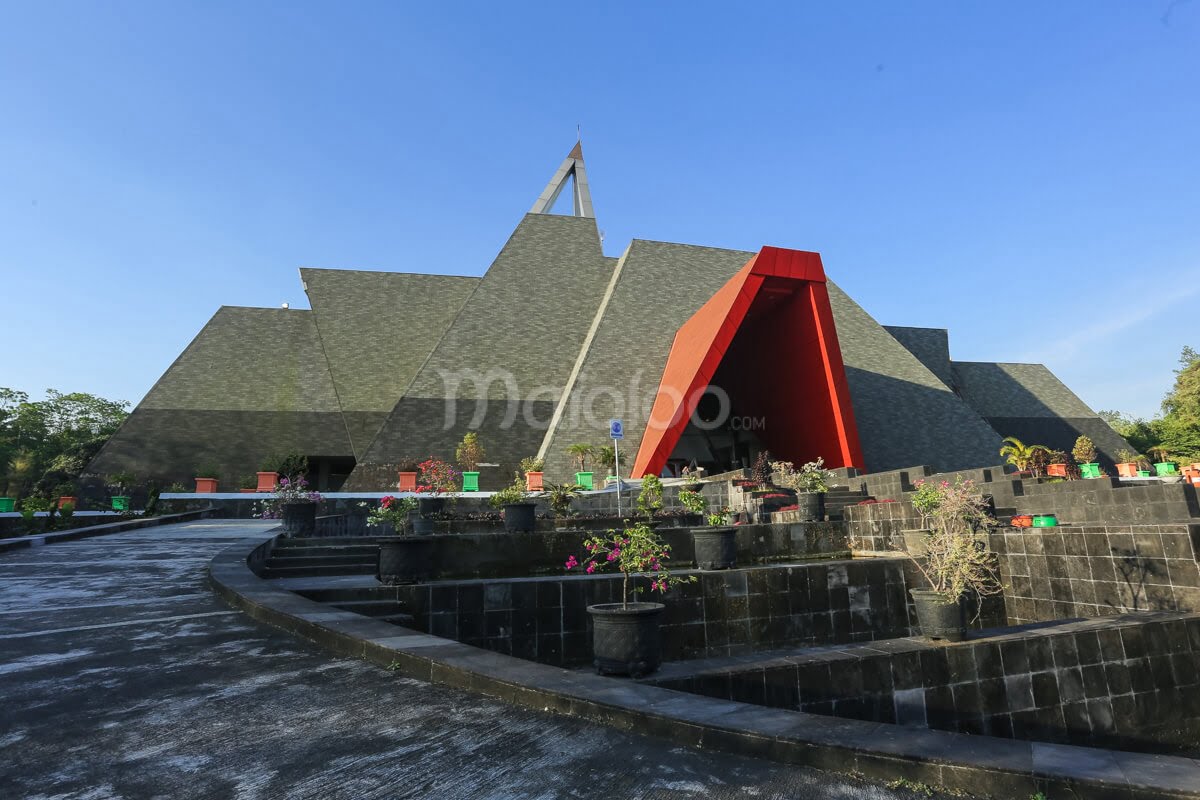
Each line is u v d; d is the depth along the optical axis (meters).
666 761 3.21
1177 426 46.25
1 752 3.19
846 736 3.32
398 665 4.89
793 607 10.39
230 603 7.53
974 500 12.23
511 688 4.16
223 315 39.03
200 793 2.74
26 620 6.60
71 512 21.61
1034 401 47.22
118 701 4.05
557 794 2.79
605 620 6.29
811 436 29.20
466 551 10.73
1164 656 8.30
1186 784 2.77
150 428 33.12
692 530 12.30
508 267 36.88
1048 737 7.61
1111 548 9.72
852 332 37.66
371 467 29.22
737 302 25.88
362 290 40.09
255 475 32.59
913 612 11.09
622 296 34.44
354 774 2.97
